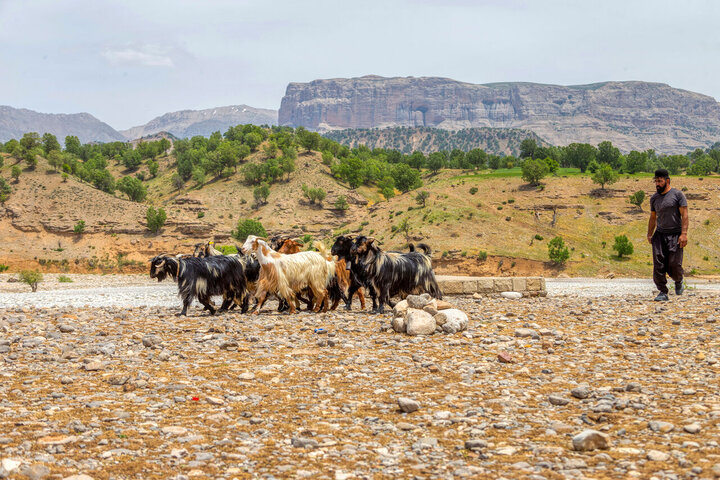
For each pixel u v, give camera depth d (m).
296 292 13.66
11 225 182.12
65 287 49.06
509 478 3.81
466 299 17.16
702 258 137.75
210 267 13.59
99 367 7.54
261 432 4.96
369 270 12.49
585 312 12.49
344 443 4.66
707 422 4.68
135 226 182.00
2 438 4.66
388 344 9.05
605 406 5.27
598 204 161.38
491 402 5.66
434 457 4.30
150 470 4.11
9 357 8.42
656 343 8.45
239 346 9.06
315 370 7.38
